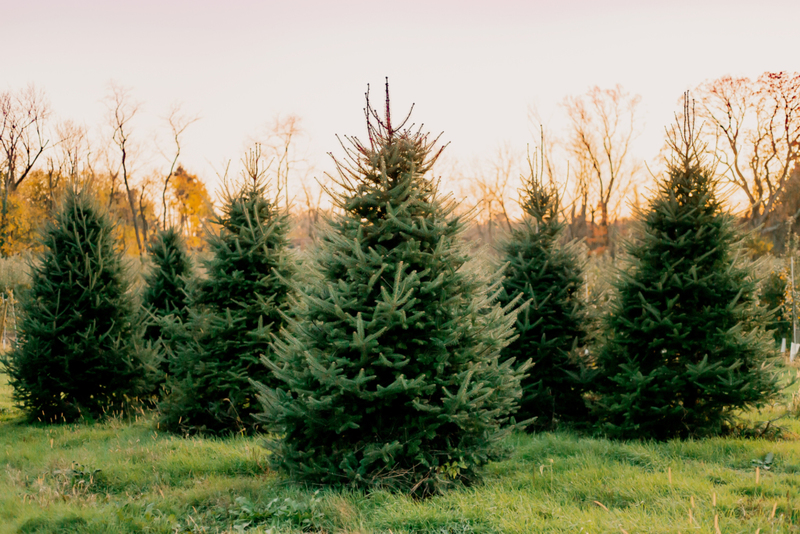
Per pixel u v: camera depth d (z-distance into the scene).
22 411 12.12
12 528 5.19
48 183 40.72
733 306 8.73
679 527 4.77
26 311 11.47
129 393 11.70
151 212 44.94
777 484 6.07
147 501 6.00
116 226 12.55
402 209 6.19
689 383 8.74
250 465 7.34
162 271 14.87
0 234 35.62
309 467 6.01
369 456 5.77
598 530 4.85
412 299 5.85
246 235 10.20
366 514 5.32
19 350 11.23
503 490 6.03
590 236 37.81
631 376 8.84
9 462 7.68
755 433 8.84
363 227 6.34
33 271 11.71
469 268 6.50
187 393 9.55
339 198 6.46
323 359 6.00
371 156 6.41
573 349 10.16
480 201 6.48
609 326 9.70
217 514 5.67
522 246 10.87
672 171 9.50
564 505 5.66
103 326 11.73
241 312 9.82
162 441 8.76
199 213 43.56
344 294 6.01
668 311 8.93
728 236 9.06
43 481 6.57
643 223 9.69
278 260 10.28
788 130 32.59
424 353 5.99
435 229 6.21
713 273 8.85
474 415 5.81
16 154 37.19
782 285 18.70
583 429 9.91
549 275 10.49
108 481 6.77
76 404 11.21
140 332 12.20
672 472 6.68
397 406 6.07
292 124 38.16
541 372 10.13
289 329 9.87
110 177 38.84
